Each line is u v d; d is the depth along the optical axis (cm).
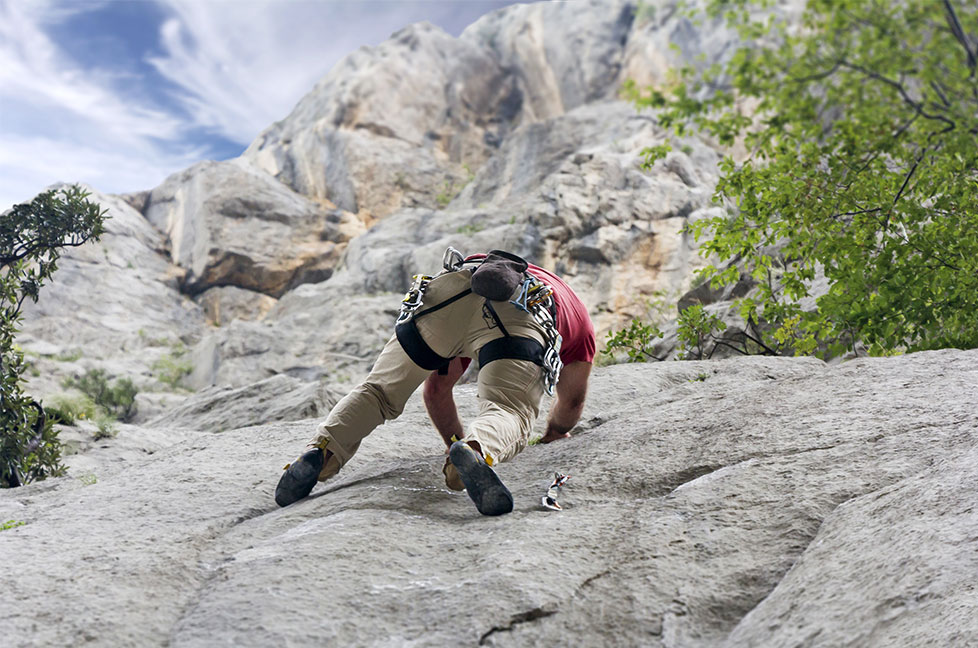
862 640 209
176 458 483
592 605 253
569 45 5294
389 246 3738
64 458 1130
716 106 467
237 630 243
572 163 3394
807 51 425
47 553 311
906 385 413
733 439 375
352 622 247
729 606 250
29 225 1037
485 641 234
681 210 3212
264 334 3212
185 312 4081
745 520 294
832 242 703
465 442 330
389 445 479
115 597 268
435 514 340
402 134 5006
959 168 636
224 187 4350
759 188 711
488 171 4441
